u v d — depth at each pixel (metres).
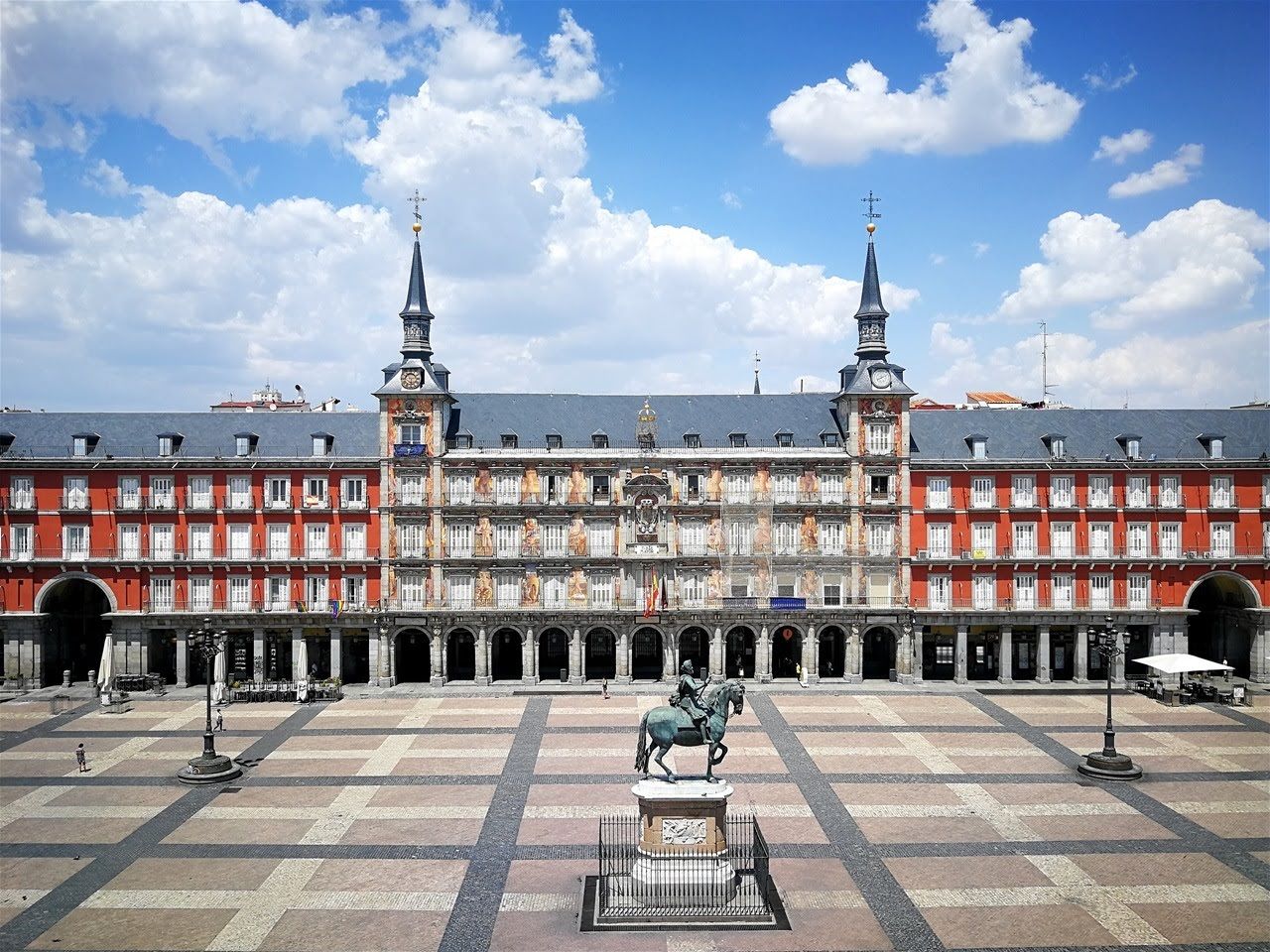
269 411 97.12
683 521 89.69
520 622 88.56
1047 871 47.22
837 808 55.94
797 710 78.88
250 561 87.88
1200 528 89.81
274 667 91.44
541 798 58.00
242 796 58.69
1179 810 55.56
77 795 58.91
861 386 89.44
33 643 87.50
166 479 88.12
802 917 42.25
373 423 92.88
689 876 42.88
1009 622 89.25
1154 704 80.75
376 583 88.88
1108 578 89.69
